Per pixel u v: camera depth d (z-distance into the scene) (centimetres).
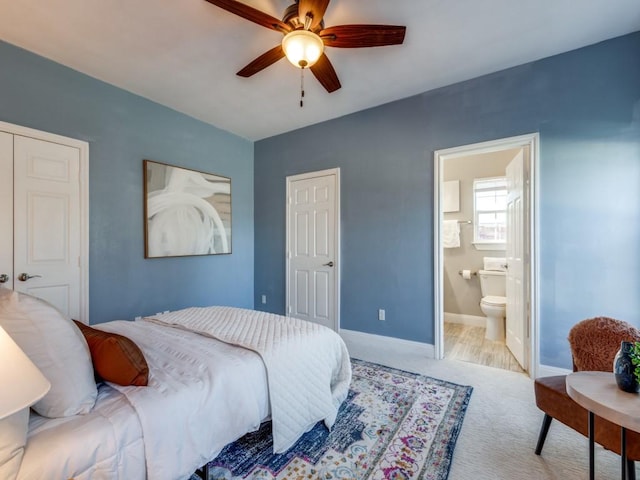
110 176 290
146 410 108
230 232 409
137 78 281
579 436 177
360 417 194
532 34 222
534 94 255
